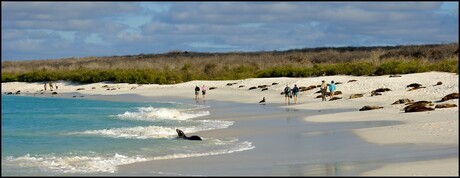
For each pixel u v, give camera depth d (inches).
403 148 757.9
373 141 833.5
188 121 1310.3
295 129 1045.2
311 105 1651.1
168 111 1498.5
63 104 2111.2
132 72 3331.7
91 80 3341.5
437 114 1144.8
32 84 3474.4
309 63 3873.0
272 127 1101.7
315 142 853.2
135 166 721.0
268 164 679.1
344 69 2839.6
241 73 3432.6
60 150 892.0
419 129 919.0
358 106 1530.5
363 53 4522.6
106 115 1549.0
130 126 1243.2
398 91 1808.6
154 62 4741.6
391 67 2669.8
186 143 921.5
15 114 1644.9
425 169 601.6
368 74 2696.9
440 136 837.2
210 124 1222.9
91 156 824.3
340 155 721.6
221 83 2837.1
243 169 652.1
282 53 5629.9
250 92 2357.3
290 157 726.5
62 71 3663.9
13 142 996.6
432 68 2608.3
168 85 3043.8
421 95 1647.4
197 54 6097.4
